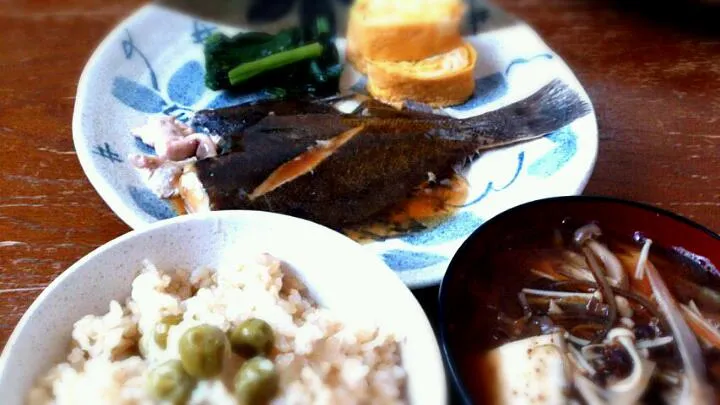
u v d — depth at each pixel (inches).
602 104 11.1
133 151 9.9
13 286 7.6
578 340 6.3
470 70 11.5
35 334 5.7
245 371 5.4
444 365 6.0
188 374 5.4
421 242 8.7
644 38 12.8
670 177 9.7
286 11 13.1
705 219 8.9
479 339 6.3
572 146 9.9
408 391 5.8
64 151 9.5
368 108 11.3
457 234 8.9
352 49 12.5
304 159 9.4
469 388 5.8
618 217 7.2
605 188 9.5
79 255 8.0
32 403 5.5
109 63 11.1
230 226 6.7
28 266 7.8
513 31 12.6
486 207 9.4
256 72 11.5
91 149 9.3
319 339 5.8
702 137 10.4
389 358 6.0
